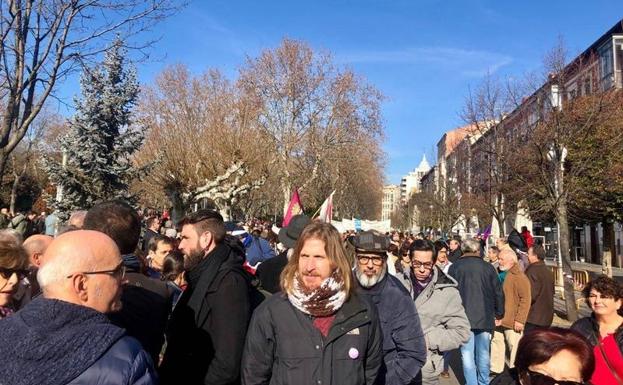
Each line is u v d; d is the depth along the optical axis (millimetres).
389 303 3848
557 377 2312
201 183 23969
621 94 16094
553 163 13758
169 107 29797
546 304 7750
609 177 16484
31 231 18609
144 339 3156
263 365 3068
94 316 2062
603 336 4125
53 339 1909
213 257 3357
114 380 1919
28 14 7004
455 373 8719
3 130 7008
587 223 28516
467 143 25156
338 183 48375
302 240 3111
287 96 41594
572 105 13938
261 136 32344
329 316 3037
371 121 44062
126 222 3242
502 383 2568
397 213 84625
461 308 5242
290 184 42156
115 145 16406
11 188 45406
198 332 3188
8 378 1834
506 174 17359
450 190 37094
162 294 3408
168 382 3225
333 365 2938
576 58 15414
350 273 3086
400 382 3758
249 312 3311
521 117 17000
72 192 15977
